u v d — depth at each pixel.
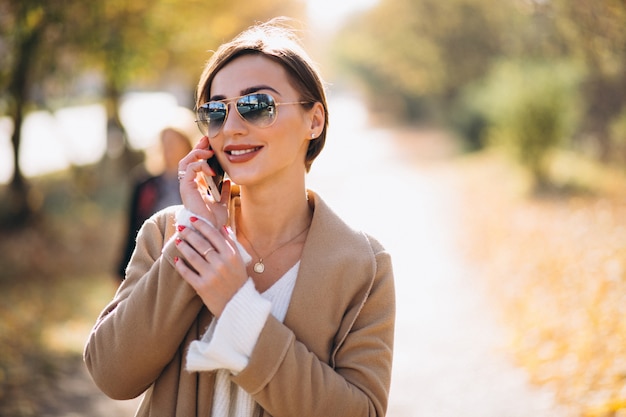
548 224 10.20
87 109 33.28
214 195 1.73
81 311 8.05
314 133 1.79
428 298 7.69
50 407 4.88
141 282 1.68
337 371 1.73
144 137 21.28
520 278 7.85
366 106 56.53
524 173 13.51
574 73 13.68
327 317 1.70
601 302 6.07
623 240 8.05
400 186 17.08
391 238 11.13
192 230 1.65
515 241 9.67
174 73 16.47
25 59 8.50
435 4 25.22
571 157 14.70
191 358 1.58
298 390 1.59
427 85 30.41
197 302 1.67
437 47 26.05
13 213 11.10
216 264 1.59
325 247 1.74
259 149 1.69
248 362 1.56
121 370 1.65
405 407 4.77
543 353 5.43
